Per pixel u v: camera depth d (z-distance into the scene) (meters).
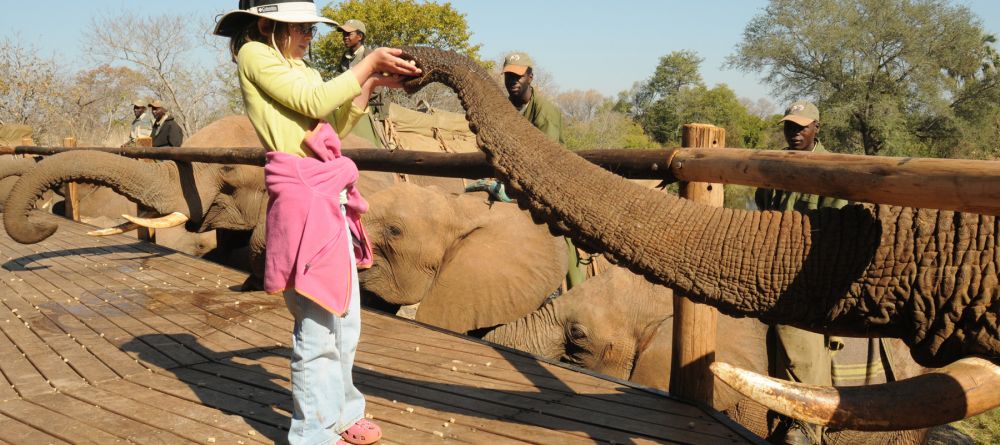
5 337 5.05
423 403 3.74
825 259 2.56
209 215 7.32
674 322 3.74
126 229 7.16
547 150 2.76
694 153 3.25
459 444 3.23
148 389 3.99
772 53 32.44
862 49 31.48
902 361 4.75
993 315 2.27
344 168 2.96
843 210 2.63
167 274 7.29
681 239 2.65
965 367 2.10
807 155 2.66
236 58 3.06
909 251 2.44
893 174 2.32
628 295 5.36
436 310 6.21
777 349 4.36
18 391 3.97
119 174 6.81
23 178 6.73
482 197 6.52
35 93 30.02
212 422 3.49
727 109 53.91
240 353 4.68
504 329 5.80
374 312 5.78
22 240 6.87
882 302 2.47
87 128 33.88
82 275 7.27
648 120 58.09
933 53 31.94
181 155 7.00
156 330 5.21
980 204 2.10
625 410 3.61
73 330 5.21
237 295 6.36
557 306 5.60
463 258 6.20
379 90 10.98
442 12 33.59
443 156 4.91
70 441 3.29
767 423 4.74
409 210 6.16
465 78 2.91
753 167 2.86
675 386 3.75
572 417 3.52
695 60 71.00
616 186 2.74
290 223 2.84
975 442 7.27
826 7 31.67
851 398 2.00
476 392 3.90
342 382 3.08
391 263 6.19
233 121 7.60
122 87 37.69
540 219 2.73
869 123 31.47
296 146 2.90
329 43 32.00
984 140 31.44
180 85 32.44
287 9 2.90
